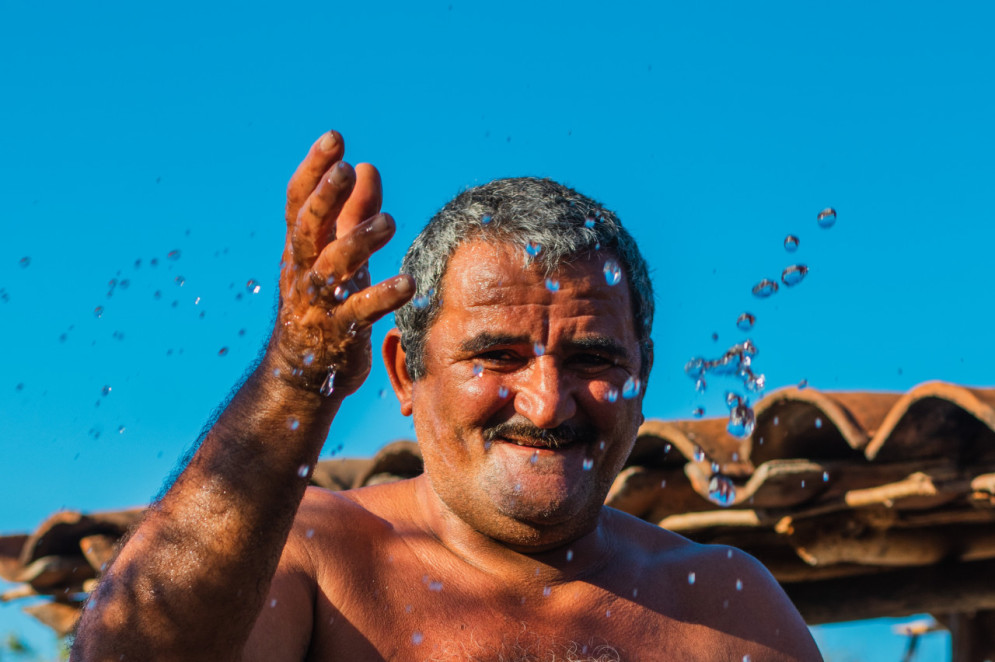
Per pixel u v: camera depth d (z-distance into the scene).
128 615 1.30
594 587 1.78
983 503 3.11
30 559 4.58
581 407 1.69
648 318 1.86
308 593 1.65
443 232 1.74
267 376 1.38
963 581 3.96
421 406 1.77
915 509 3.34
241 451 1.35
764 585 1.93
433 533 1.79
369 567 1.71
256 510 1.34
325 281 1.30
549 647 1.68
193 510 1.34
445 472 1.73
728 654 1.78
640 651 1.73
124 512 4.54
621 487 3.51
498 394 1.67
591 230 1.71
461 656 1.64
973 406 2.89
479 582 1.73
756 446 3.31
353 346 1.35
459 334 1.70
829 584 4.22
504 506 1.68
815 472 3.23
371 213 1.38
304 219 1.30
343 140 1.31
